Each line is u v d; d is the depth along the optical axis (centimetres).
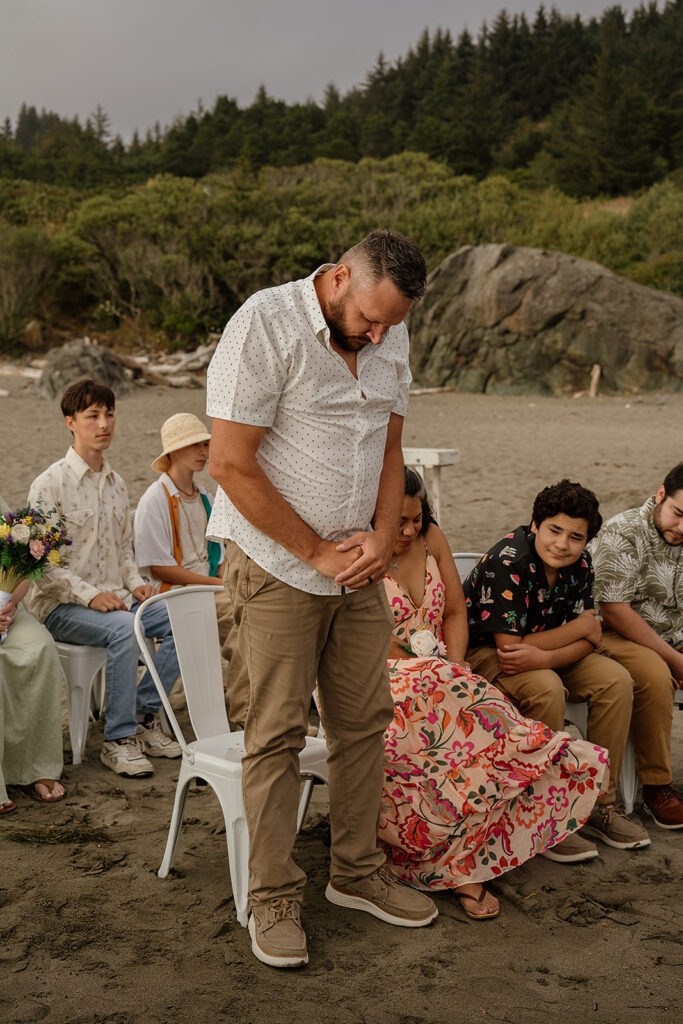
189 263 3269
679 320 2233
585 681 336
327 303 240
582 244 3569
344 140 7969
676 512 350
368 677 267
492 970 252
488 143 8306
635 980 247
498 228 3528
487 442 1465
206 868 307
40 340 3184
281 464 251
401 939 267
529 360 2280
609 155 6312
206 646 319
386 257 227
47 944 261
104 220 3381
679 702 360
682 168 5975
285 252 3341
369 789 275
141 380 2305
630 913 283
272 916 256
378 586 271
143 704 411
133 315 3416
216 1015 230
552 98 10538
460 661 323
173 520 433
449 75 10969
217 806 355
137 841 325
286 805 260
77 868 305
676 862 317
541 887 299
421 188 3731
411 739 292
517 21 11862
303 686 257
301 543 247
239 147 8244
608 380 2247
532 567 327
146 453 1310
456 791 287
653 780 345
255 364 238
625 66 8206
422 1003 236
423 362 2427
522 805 296
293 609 252
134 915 277
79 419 409
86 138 12025
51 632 400
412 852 292
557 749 287
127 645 382
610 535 361
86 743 419
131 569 425
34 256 3173
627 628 353
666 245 3572
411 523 313
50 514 368
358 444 253
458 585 330
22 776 360
